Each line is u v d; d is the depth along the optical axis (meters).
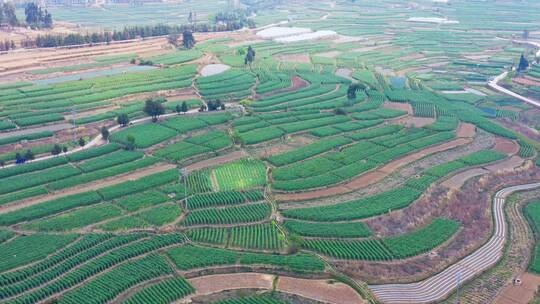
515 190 174.38
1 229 135.12
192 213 146.00
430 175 175.75
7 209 145.12
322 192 163.00
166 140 192.00
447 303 118.94
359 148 194.50
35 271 119.06
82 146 185.38
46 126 198.62
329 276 123.19
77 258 123.62
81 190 156.50
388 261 131.88
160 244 131.00
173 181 163.38
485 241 144.75
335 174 172.88
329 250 132.50
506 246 142.25
